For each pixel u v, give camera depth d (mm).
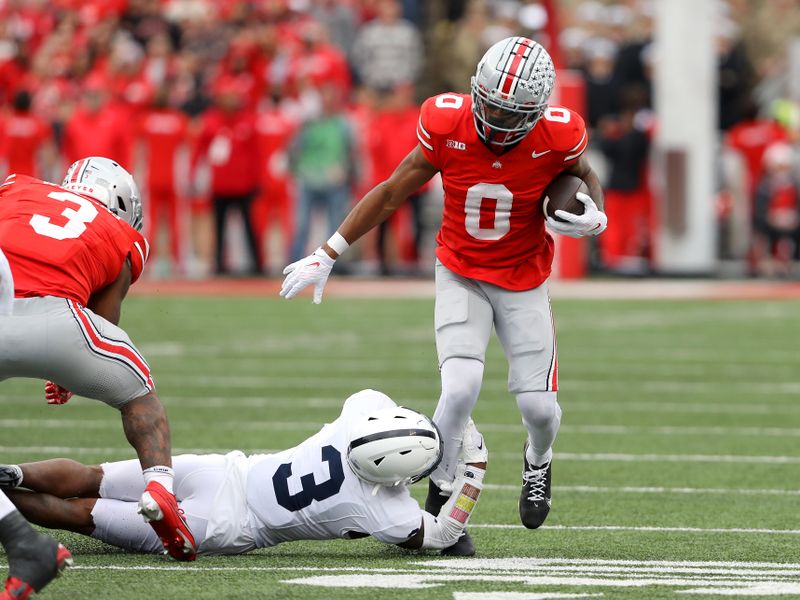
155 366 39594
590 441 29062
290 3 69500
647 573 17422
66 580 16703
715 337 46906
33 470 18125
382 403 18609
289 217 64375
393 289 60875
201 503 18359
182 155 63219
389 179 20016
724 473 25672
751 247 65625
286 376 37719
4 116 64500
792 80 65688
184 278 64250
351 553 18844
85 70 65688
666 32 63000
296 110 62375
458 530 18531
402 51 69438
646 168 64062
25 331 17125
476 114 19000
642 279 64938
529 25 67500
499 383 37719
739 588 16422
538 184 19531
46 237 17641
